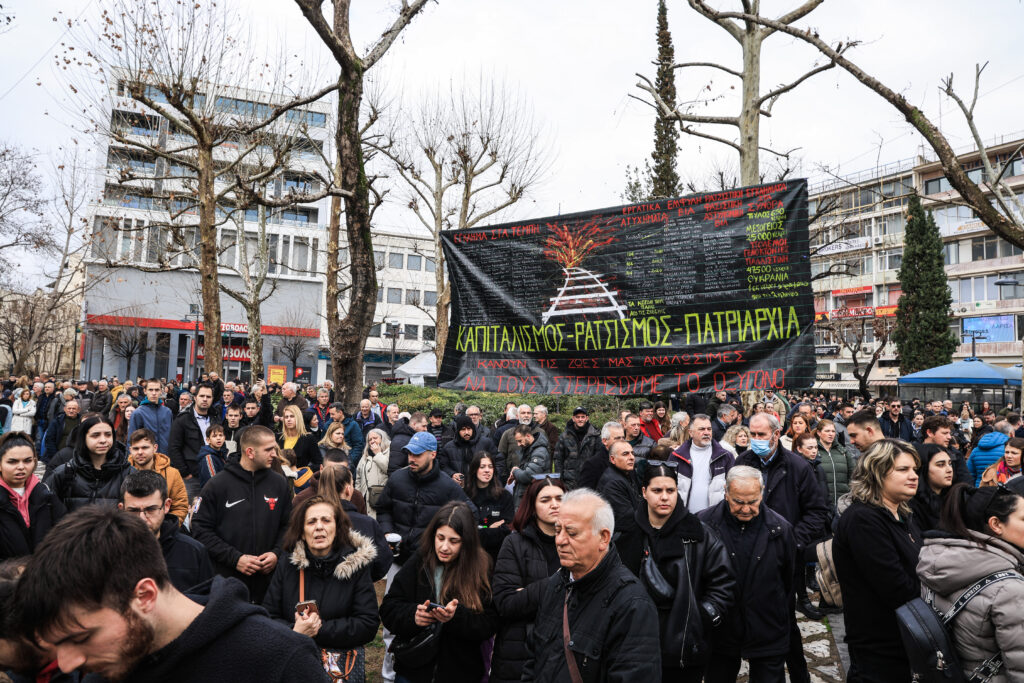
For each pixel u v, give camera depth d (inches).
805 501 187.6
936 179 1626.5
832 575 150.8
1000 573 101.3
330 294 636.7
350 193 346.3
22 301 1596.9
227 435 289.0
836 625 221.1
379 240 2203.5
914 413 492.4
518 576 141.7
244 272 855.7
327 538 136.5
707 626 129.2
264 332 1775.3
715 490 194.2
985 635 101.0
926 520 168.1
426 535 145.2
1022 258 1501.0
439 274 793.6
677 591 122.8
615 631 97.5
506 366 283.1
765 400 427.5
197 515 171.9
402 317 2213.3
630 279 264.4
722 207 251.4
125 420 370.9
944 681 103.8
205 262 532.1
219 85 546.9
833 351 1811.0
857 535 128.7
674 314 254.5
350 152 348.2
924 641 105.8
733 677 147.2
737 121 399.5
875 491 131.6
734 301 246.1
